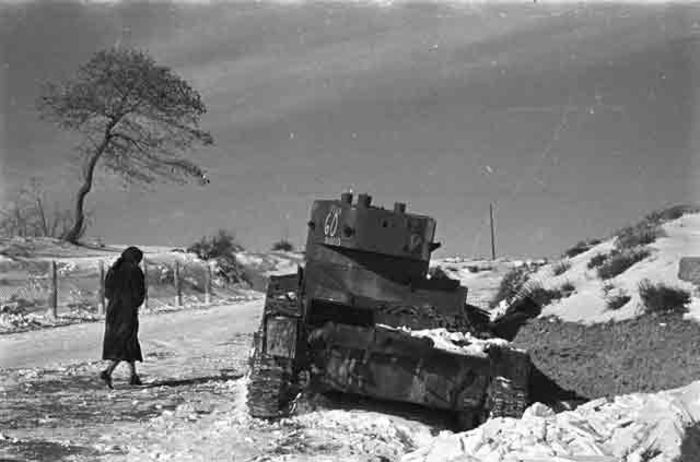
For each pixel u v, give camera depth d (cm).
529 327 1611
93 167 5056
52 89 4894
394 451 904
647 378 1263
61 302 3141
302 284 1269
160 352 1922
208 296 4006
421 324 1173
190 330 2486
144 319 2909
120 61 4856
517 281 2267
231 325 2659
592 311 1570
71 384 1409
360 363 1043
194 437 952
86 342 2081
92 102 4884
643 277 1612
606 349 1388
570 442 815
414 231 1313
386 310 1204
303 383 1104
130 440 938
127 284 1410
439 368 1032
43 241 4588
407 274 1316
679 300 1437
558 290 1789
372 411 1091
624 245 1880
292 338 1055
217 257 5178
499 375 1020
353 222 1304
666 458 768
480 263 6344
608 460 758
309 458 847
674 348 1298
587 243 2366
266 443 918
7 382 1419
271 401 1052
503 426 854
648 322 1410
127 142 5072
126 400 1246
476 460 770
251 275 5378
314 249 1333
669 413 831
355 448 899
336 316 1156
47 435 975
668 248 1744
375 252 1301
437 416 1110
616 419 875
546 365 1405
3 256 3581
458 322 1182
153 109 4978
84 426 1035
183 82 4978
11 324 2472
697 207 2075
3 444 912
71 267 3650
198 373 1567
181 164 5131
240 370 1616
